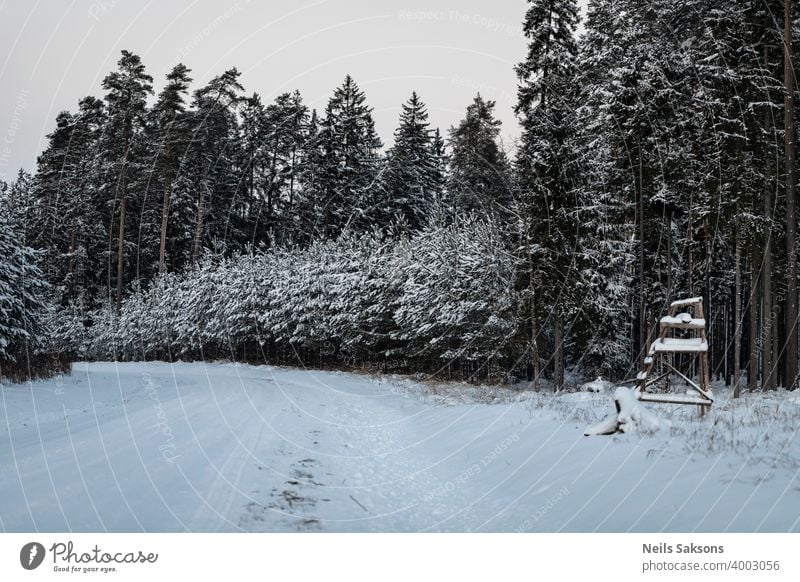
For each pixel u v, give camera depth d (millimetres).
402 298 30625
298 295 38500
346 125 48969
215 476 7898
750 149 21094
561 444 10188
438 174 50625
